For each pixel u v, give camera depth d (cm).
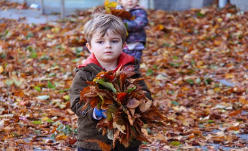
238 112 538
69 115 515
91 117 279
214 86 672
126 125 266
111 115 263
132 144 296
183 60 838
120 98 263
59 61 782
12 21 1120
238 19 1125
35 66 739
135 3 545
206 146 441
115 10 512
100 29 296
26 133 454
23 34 962
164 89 650
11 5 1319
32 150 406
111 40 300
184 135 471
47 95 586
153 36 1018
